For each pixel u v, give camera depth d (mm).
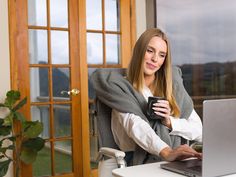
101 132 1675
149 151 1386
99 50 3598
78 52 3461
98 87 1670
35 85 3277
